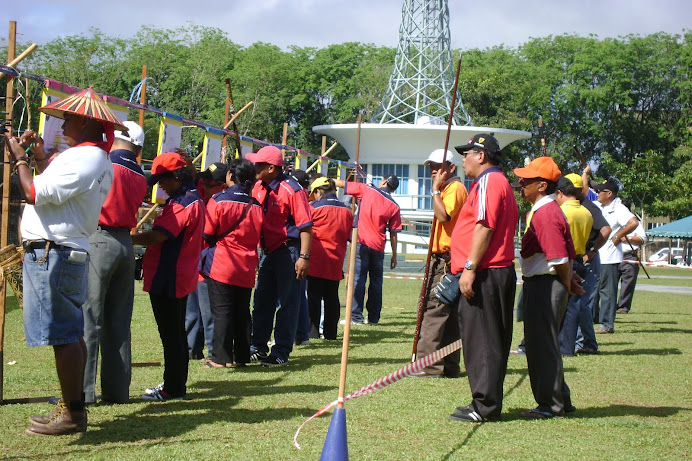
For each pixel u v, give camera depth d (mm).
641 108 61031
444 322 7832
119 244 5863
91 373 5992
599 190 12281
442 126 41125
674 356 9680
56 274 4910
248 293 8117
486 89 52531
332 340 10477
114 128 5289
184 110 43719
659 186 52156
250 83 46344
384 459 4824
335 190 10547
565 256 6027
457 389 7199
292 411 6012
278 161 8359
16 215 9453
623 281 15789
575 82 57719
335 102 55094
